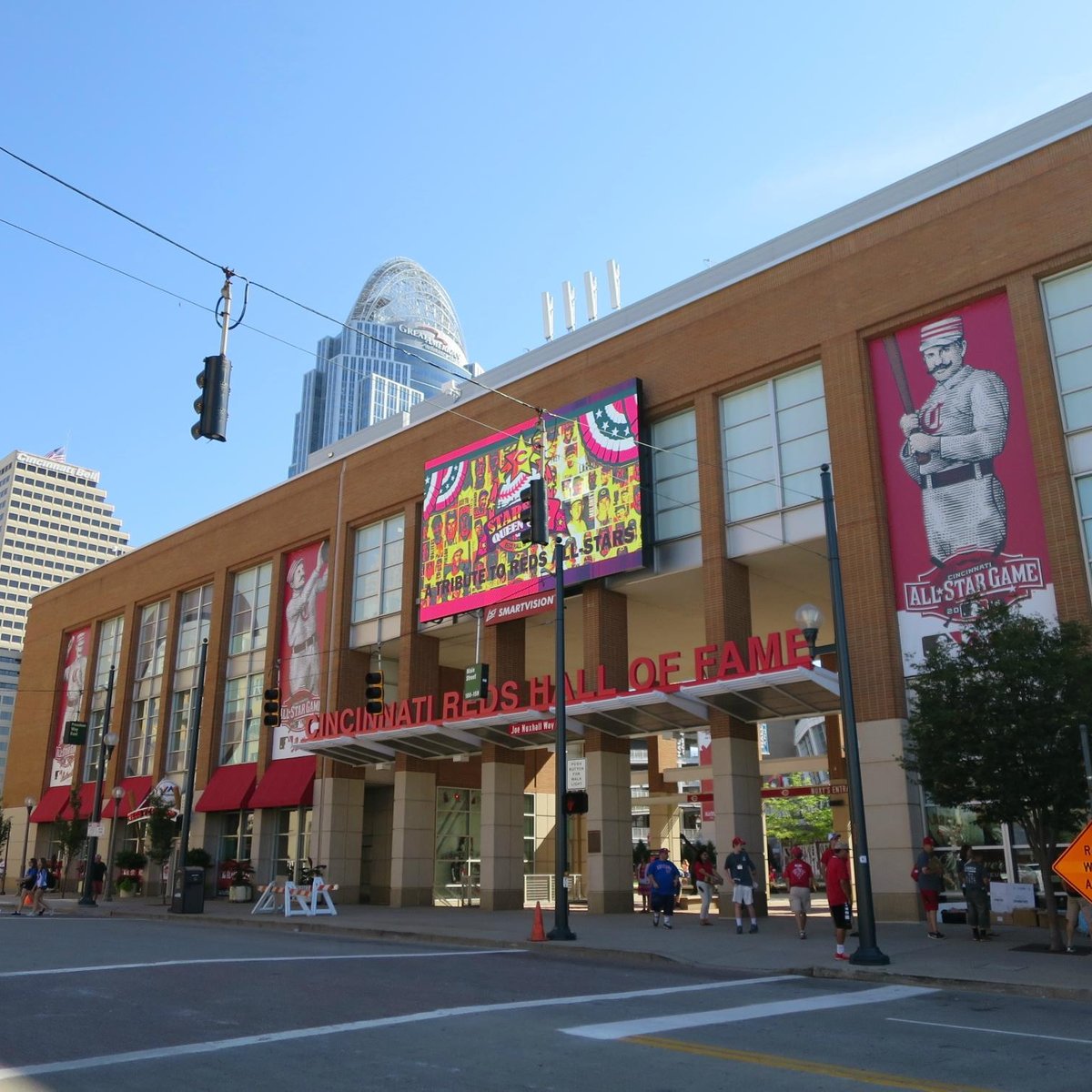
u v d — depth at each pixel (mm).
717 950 17312
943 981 13578
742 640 25672
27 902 29953
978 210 23016
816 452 25000
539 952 18109
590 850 26906
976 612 20125
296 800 35219
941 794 16781
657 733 27516
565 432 29750
